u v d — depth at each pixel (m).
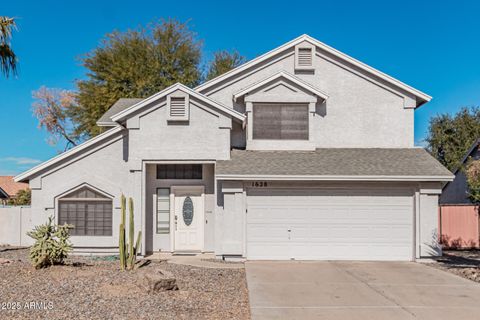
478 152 25.53
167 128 17.06
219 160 17.05
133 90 37.62
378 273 13.93
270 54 18.97
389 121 18.81
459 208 21.50
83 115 38.53
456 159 39.59
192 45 42.09
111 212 17.61
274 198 16.64
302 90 18.20
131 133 17.00
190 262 15.78
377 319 8.97
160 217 18.33
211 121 17.12
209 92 18.88
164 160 17.03
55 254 13.04
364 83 18.92
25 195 31.66
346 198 16.72
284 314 9.22
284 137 18.23
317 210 16.64
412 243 16.58
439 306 9.98
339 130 18.77
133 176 17.08
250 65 18.88
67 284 11.06
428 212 16.44
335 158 17.50
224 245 16.19
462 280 12.88
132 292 10.50
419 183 16.47
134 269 13.53
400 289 11.67
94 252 17.47
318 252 16.56
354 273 13.91
